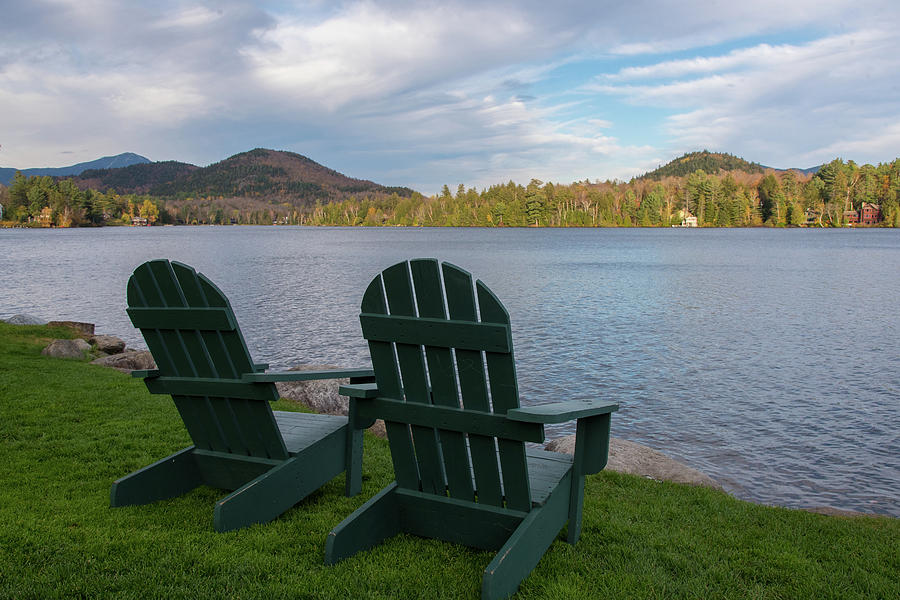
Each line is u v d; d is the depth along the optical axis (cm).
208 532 319
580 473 317
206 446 372
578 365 1477
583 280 3753
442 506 300
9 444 508
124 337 1912
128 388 762
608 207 18538
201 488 393
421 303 275
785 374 1391
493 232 15762
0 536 307
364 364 1498
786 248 7519
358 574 276
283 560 289
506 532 285
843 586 298
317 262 5297
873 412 1088
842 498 720
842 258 5747
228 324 311
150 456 485
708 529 377
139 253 6488
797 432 976
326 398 791
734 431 979
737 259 5659
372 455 518
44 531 316
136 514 346
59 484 409
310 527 334
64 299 2797
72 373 861
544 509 286
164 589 260
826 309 2514
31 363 926
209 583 266
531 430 259
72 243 8944
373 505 302
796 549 347
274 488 338
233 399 337
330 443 374
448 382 279
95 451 495
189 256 6097
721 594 281
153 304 338
